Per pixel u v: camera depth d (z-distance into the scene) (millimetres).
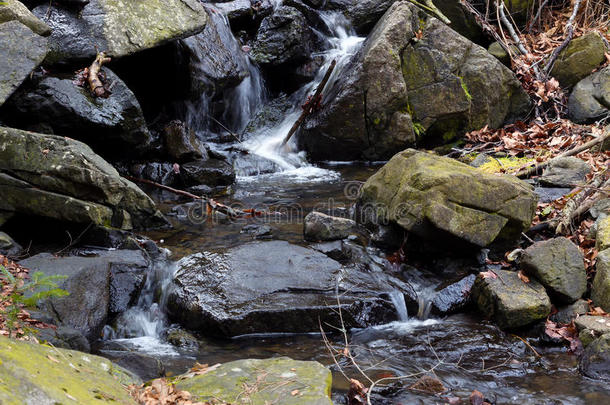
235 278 4898
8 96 6211
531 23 10273
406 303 4898
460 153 8469
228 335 4508
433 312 4945
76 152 5500
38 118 6637
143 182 7395
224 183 7699
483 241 5109
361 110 8414
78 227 5512
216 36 9039
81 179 5438
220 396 3123
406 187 5309
